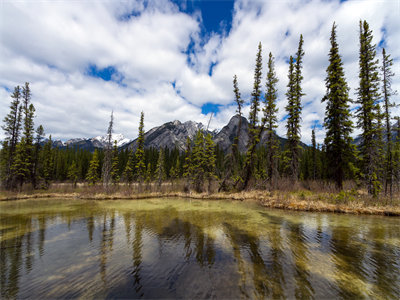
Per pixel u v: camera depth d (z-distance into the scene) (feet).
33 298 16.20
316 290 16.76
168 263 22.58
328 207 52.85
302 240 29.91
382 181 69.41
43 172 141.28
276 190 80.12
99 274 20.21
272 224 39.88
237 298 15.75
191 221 43.21
